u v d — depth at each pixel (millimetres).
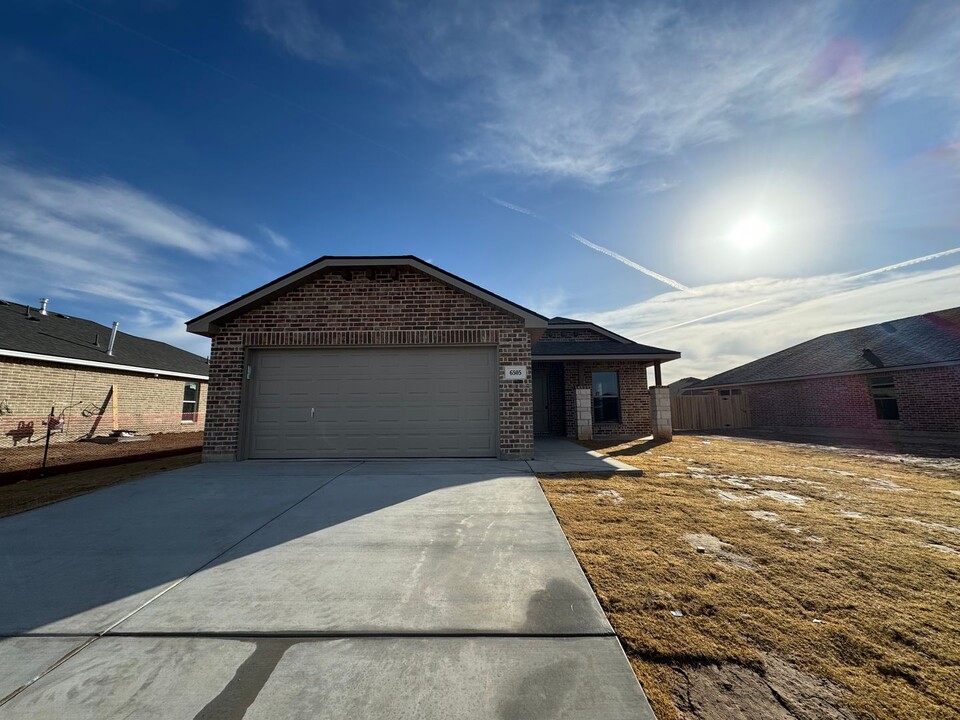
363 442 8578
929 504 5410
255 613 2771
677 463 8477
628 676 2176
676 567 3439
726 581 3205
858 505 5336
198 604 2893
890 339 17641
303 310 8711
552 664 2266
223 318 8570
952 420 14234
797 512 4977
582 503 5242
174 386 18922
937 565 3502
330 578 3270
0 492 6086
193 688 2096
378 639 2488
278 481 6449
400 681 2137
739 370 24109
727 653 2359
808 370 18812
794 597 2975
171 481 6469
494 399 8688
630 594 3002
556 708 1958
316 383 8688
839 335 21078
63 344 14828
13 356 12484
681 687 2105
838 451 11125
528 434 8445
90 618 2719
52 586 3166
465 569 3412
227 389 8453
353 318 8688
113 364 15531
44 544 4012
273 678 2166
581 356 14188
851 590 3084
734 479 6863
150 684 2123
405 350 8797
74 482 6934
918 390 15117
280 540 4078
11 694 2047
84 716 1918
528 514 4801
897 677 2186
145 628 2607
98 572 3406
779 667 2252
